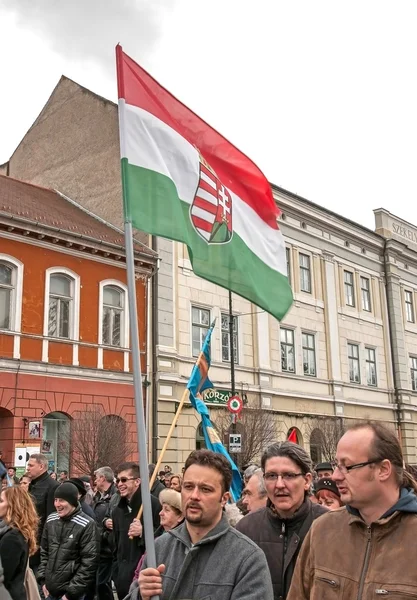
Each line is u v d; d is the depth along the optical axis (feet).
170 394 80.33
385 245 123.03
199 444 83.97
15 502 18.45
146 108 19.52
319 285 107.55
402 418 118.32
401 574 9.36
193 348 85.92
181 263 86.12
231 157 23.62
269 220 25.27
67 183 94.68
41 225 70.44
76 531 23.43
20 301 68.74
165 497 20.57
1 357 66.28
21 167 103.55
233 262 22.41
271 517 15.80
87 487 41.09
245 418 80.48
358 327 113.91
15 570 17.74
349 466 10.03
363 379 112.68
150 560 12.18
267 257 24.53
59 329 72.28
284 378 97.35
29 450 60.80
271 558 15.26
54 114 99.19
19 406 67.21
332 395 105.09
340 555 10.07
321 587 10.03
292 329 101.19
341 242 113.70
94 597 26.55
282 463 15.37
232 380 73.51
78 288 74.02
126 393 76.69
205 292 88.79
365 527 10.00
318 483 19.57
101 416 69.92
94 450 66.49
